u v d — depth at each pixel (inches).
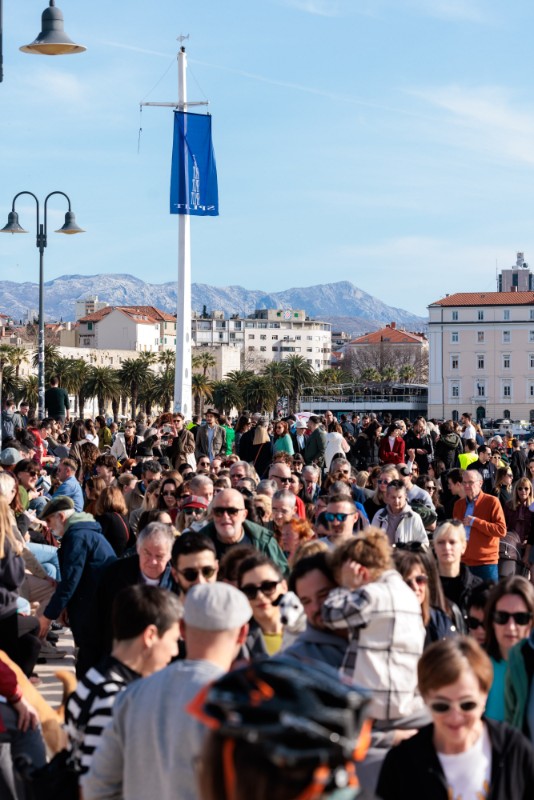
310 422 1080.8
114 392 6190.9
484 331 7249.0
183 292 1333.7
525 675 253.4
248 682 114.0
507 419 6663.4
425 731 209.0
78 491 674.2
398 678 253.0
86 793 209.2
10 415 1080.8
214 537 425.1
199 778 117.3
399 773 205.8
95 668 242.7
